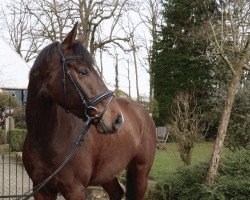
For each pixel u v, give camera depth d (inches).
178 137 336.8
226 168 226.1
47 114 124.0
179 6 881.5
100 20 848.9
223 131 218.2
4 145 553.9
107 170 144.6
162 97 886.4
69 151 127.4
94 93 114.7
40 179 130.3
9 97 647.1
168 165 399.9
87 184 134.2
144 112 178.4
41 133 125.7
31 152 130.6
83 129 127.6
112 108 116.1
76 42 117.6
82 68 115.0
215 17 582.9
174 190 235.6
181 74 873.5
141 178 174.1
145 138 172.1
